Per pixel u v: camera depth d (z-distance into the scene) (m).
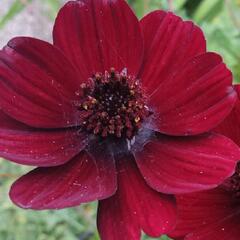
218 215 0.14
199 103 0.13
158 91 0.14
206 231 0.13
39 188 0.12
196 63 0.13
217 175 0.12
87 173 0.13
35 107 0.14
